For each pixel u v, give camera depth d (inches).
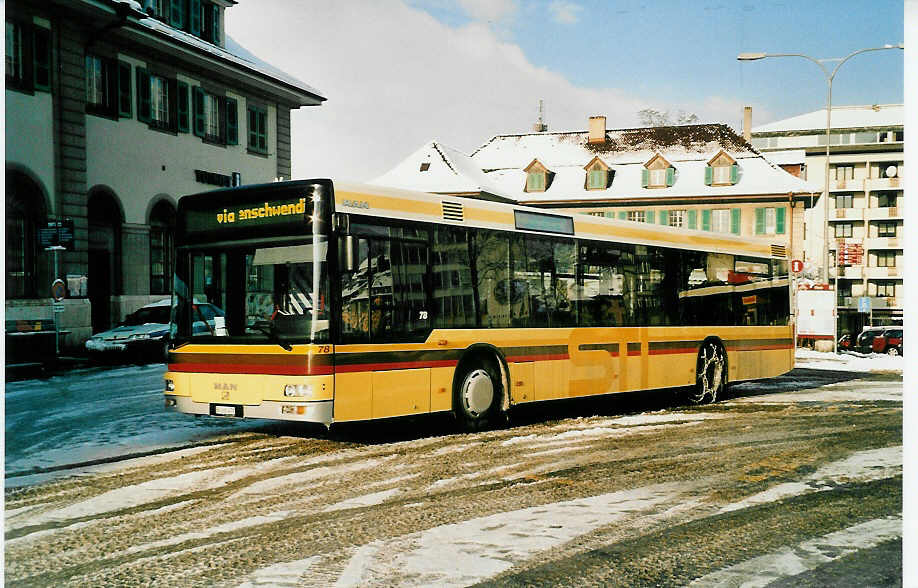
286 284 378.3
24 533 248.1
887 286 3371.1
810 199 2532.0
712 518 268.7
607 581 207.0
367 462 356.5
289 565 216.5
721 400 619.8
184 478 323.6
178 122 1227.2
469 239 444.1
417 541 239.1
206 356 392.8
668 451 388.5
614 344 527.8
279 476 327.6
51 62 994.7
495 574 211.2
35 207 978.1
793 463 362.0
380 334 394.3
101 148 1093.8
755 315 655.8
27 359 796.0
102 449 387.2
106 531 249.8
